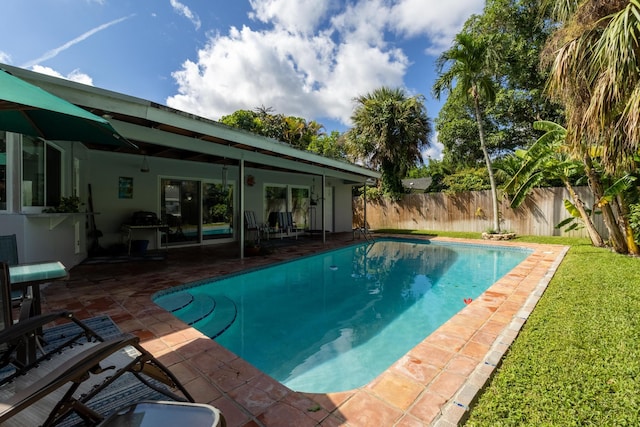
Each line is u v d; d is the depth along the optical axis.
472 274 6.93
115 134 2.82
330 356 3.30
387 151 15.22
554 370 2.24
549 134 7.89
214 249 8.64
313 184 13.47
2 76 2.01
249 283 6.14
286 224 11.57
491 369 2.35
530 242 9.94
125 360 2.28
